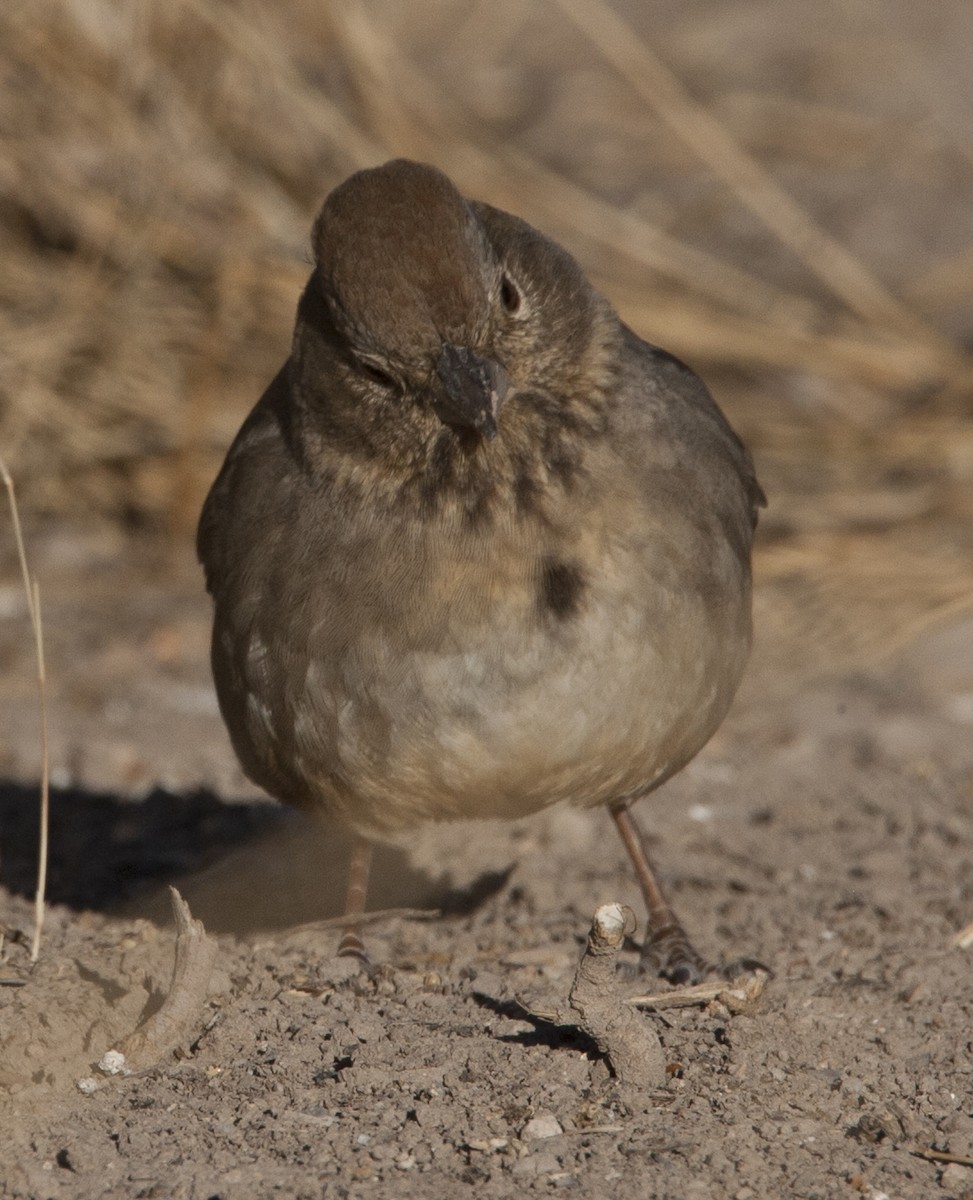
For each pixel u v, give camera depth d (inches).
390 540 327.3
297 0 780.0
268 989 354.9
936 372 759.1
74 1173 287.0
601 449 331.6
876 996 358.3
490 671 324.8
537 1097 308.7
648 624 328.8
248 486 350.9
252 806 495.8
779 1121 304.7
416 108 794.2
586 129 938.7
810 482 716.0
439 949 391.9
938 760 526.3
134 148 722.2
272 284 708.7
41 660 367.2
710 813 488.4
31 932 384.2
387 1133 298.2
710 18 1107.3
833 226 911.7
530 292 328.2
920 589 630.5
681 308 753.0
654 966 385.4
